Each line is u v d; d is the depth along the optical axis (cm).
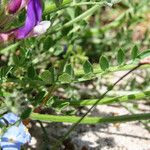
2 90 17
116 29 25
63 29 18
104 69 16
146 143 19
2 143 15
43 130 18
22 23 14
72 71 15
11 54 20
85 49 23
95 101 17
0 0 13
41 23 13
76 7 19
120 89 22
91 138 19
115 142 19
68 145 18
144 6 25
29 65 17
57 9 15
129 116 15
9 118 15
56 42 18
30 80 16
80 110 20
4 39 13
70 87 20
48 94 16
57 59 22
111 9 26
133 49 15
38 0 13
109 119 16
